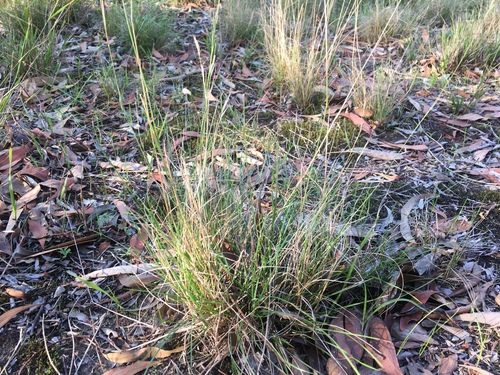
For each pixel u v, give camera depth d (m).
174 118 2.98
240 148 2.71
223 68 3.63
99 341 1.74
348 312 1.78
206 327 1.67
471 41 3.68
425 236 2.13
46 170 2.39
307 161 2.65
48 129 2.77
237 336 1.65
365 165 2.69
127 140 2.77
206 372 1.64
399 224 2.23
